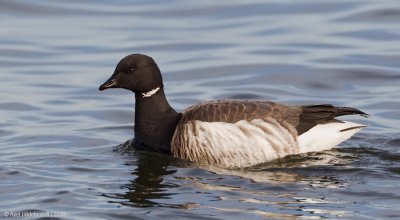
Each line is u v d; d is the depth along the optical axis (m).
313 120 15.58
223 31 25.64
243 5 27.72
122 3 28.47
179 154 15.73
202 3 28.12
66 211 13.04
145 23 26.61
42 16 27.34
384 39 24.31
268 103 15.68
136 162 15.61
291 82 21.59
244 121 15.34
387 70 22.03
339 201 13.36
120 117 19.20
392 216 12.70
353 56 23.09
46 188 14.11
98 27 26.31
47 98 20.62
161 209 13.04
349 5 27.14
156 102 16.22
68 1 28.48
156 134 16.06
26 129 18.19
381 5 26.88
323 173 14.80
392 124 18.20
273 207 13.09
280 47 24.03
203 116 15.55
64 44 24.83
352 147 16.33
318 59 22.97
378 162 15.45
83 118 19.14
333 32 25.03
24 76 22.36
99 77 22.22
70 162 15.67
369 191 13.83
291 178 14.58
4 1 28.11
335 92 20.84
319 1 27.69
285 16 26.62
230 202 13.33
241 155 15.27
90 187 14.17
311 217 12.67
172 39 25.05
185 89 21.20
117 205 13.29
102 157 16.02
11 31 25.86
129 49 24.31
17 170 15.10
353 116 18.83
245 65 22.75
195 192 13.85
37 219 12.70
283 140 15.36
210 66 22.80
